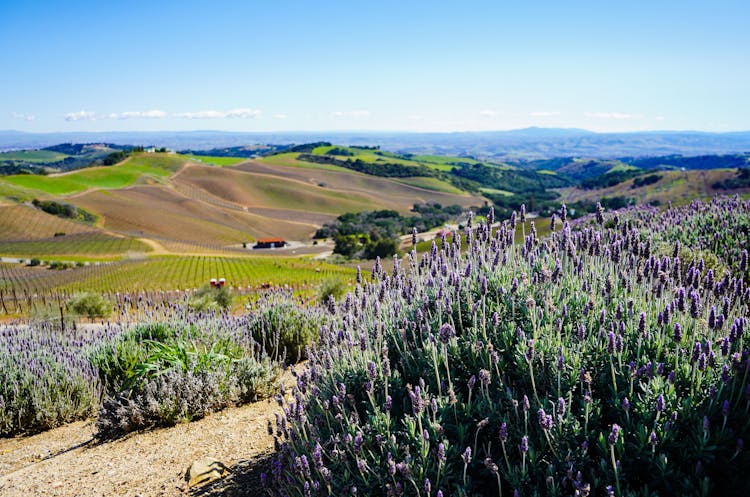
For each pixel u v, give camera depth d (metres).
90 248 105.00
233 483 4.42
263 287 39.88
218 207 156.25
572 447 3.15
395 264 5.87
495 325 4.13
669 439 2.98
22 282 63.06
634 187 164.25
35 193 144.38
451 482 3.26
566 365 3.60
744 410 3.09
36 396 7.45
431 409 3.76
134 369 7.54
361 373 4.30
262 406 6.74
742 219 9.82
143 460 5.32
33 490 4.86
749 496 2.82
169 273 70.06
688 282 4.56
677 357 3.43
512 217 5.52
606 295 4.50
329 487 3.30
